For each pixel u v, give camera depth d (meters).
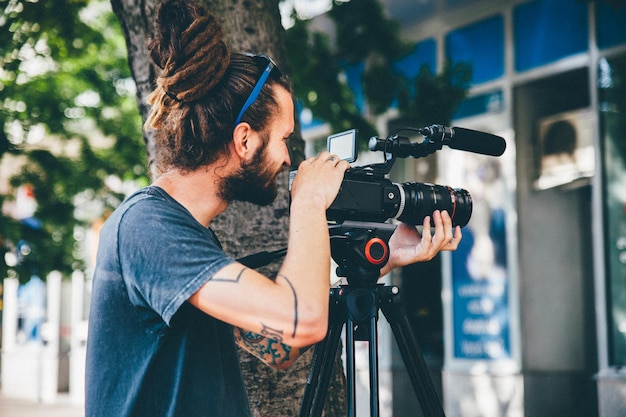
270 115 1.82
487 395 7.37
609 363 6.58
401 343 2.22
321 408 2.21
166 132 1.81
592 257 7.37
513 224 7.22
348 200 2.17
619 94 6.54
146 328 1.71
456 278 7.76
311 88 5.70
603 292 6.62
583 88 7.24
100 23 8.30
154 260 1.66
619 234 6.57
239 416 1.82
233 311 1.64
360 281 2.21
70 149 8.89
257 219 2.92
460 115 7.71
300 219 1.79
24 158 7.73
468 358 7.60
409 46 5.78
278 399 2.83
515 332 7.19
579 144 6.95
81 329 14.39
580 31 6.78
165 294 1.64
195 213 1.82
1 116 7.77
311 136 8.75
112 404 1.70
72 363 14.53
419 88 5.42
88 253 9.65
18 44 6.07
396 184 2.26
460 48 7.72
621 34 6.48
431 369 8.05
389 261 2.34
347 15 5.60
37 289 15.24
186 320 1.70
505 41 7.34
